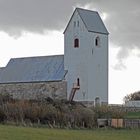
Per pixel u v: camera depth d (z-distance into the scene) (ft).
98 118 415.44
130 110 550.77
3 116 359.46
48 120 372.58
